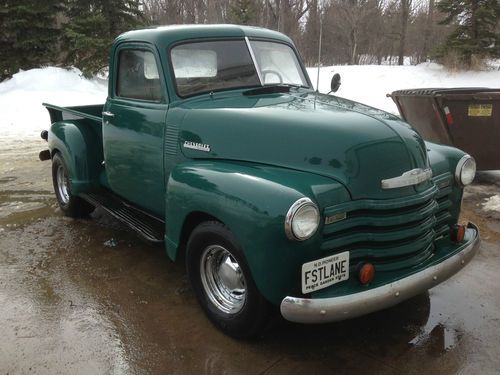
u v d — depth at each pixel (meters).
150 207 4.14
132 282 3.96
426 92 6.95
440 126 6.75
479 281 3.93
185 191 3.16
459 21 17.89
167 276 4.06
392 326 3.32
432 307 3.54
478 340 3.14
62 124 5.32
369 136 2.94
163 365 2.94
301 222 2.57
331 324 3.34
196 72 3.84
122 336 3.22
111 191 5.08
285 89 4.04
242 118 3.26
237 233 2.79
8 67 15.82
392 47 26.45
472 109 6.57
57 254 4.50
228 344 3.13
